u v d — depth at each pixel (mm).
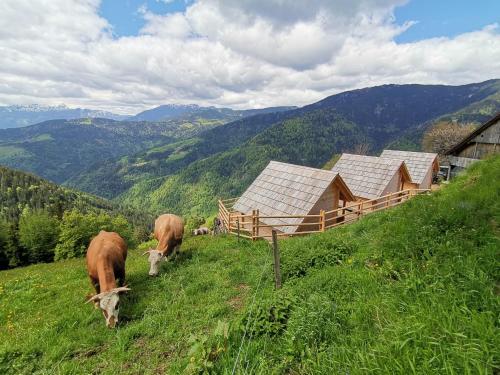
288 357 4531
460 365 3205
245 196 23016
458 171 33281
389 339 4020
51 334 7801
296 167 21641
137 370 5855
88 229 44688
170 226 13617
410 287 5145
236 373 4418
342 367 3916
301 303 6074
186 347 6500
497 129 29375
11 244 53594
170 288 10266
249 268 11047
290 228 17062
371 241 8617
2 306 11094
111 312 7914
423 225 7121
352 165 28844
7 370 6453
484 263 5027
